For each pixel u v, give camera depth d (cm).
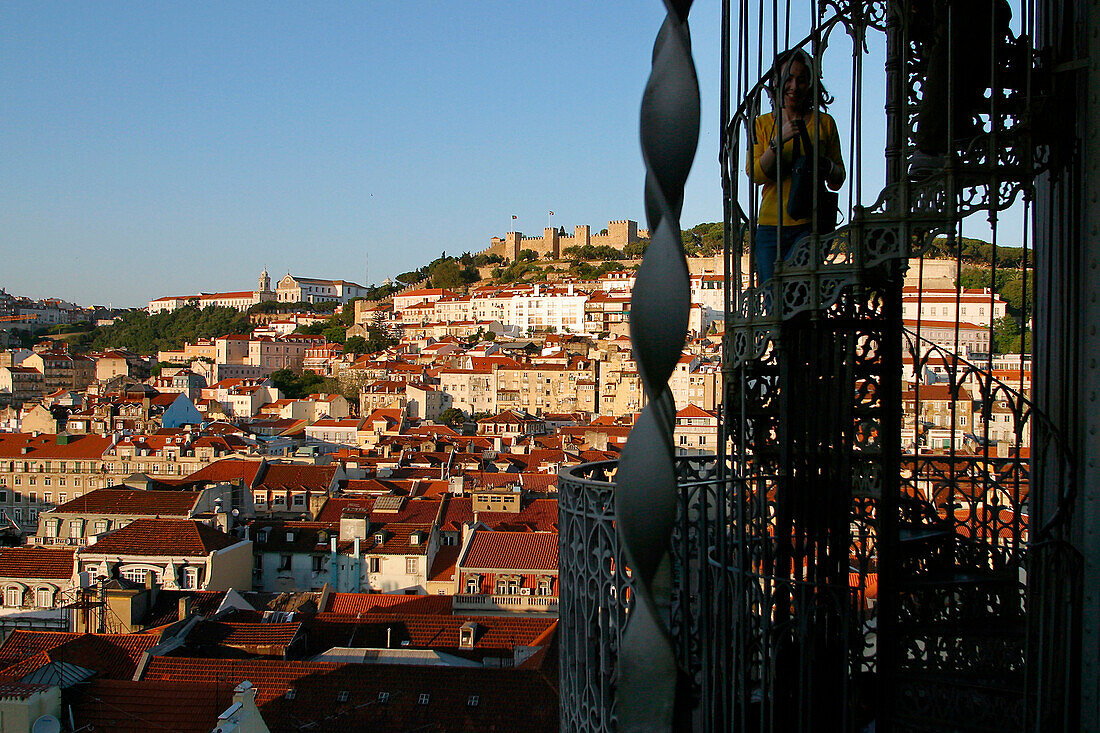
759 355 757
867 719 852
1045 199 829
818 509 808
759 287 768
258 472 6681
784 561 822
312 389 16988
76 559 4397
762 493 821
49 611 3675
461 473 6975
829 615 835
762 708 763
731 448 832
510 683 2466
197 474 6725
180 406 12206
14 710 2188
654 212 282
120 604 3522
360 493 6300
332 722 2372
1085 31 734
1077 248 759
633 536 272
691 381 10388
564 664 905
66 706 2314
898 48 778
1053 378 809
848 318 794
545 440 9725
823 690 834
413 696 2427
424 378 15025
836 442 800
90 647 2744
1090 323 744
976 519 908
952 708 770
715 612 801
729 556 841
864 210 705
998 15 779
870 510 827
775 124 745
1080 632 750
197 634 2998
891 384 793
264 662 2553
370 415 12375
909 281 7588
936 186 699
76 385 18638
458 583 4059
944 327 6538
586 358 15162
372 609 3503
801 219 785
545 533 4388
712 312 15012
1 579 4269
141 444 8875
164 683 2388
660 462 270
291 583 4994
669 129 276
